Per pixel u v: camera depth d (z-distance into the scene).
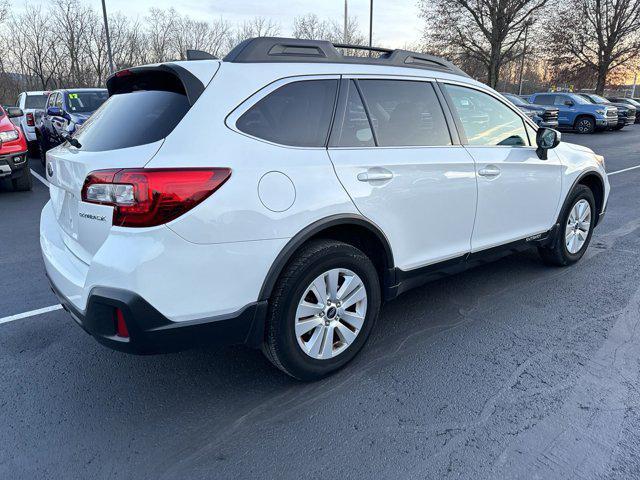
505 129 3.90
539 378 2.92
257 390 2.84
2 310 3.92
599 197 4.95
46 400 2.76
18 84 33.38
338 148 2.80
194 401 2.75
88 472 2.23
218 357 3.21
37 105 15.12
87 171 2.37
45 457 2.32
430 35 30.83
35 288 4.37
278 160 2.52
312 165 2.64
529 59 36.31
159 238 2.20
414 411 2.63
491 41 28.89
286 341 2.66
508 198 3.81
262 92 2.58
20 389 2.86
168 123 2.39
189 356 3.22
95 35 33.22
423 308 3.90
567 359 3.13
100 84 34.16
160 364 3.13
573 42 37.69
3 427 2.53
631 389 2.80
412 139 3.20
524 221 4.06
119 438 2.45
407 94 3.22
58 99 11.31
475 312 3.81
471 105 3.64
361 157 2.86
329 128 2.79
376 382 2.89
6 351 3.29
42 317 3.79
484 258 3.81
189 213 2.24
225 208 2.32
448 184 3.30
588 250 5.29
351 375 2.97
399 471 2.21
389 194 2.96
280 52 2.77
